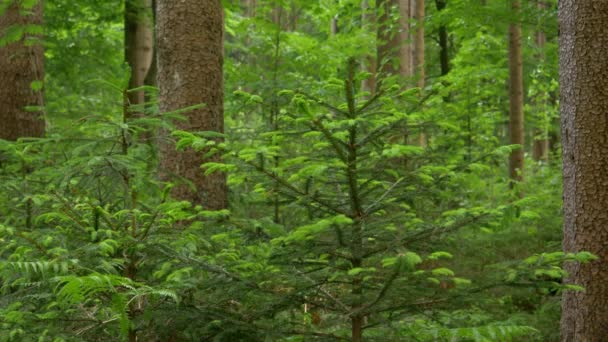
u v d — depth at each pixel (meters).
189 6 5.54
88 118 4.08
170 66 5.57
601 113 4.53
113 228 3.44
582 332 4.59
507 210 2.84
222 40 5.82
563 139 4.80
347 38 9.34
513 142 10.62
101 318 3.50
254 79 7.30
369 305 3.11
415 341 3.38
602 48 4.52
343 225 3.01
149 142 5.00
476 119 10.97
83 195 3.79
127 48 10.85
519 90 10.73
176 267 3.51
